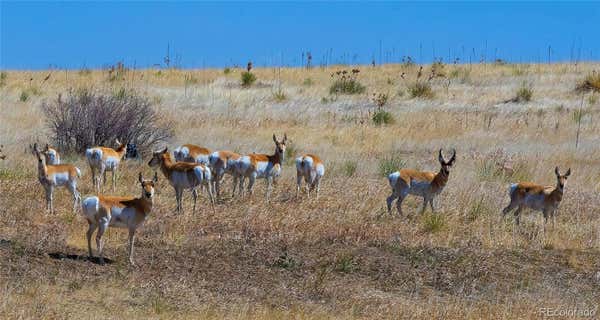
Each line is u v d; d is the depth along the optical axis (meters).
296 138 104.75
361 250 59.62
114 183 76.00
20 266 51.62
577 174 87.12
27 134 102.00
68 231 59.31
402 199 68.62
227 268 54.91
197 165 67.88
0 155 86.06
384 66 174.62
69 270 51.59
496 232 64.38
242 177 74.25
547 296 53.03
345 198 73.50
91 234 53.59
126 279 50.84
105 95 115.00
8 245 55.41
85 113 94.94
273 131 109.06
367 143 104.19
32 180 76.69
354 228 62.91
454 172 85.50
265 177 75.19
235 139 103.12
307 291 51.66
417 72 163.75
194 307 47.03
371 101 134.12
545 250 61.75
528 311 49.53
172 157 92.50
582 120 120.44
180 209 67.75
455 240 62.38
